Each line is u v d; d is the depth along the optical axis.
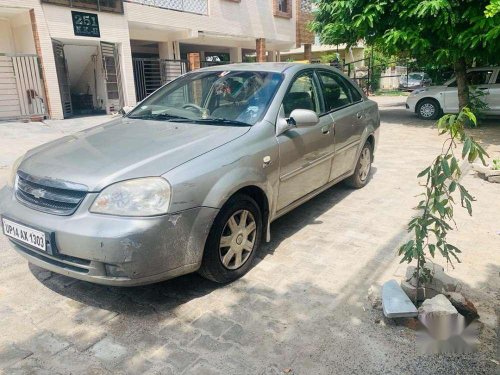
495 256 3.56
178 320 2.78
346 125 4.77
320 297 3.03
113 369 2.34
